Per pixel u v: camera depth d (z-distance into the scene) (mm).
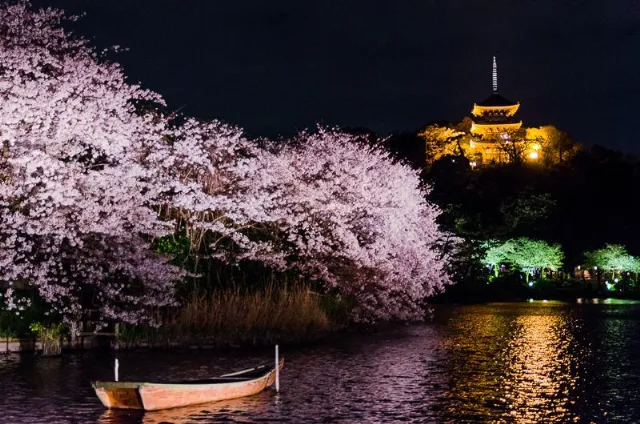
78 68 30875
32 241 28984
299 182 41281
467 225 90875
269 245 39500
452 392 24359
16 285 30781
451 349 35875
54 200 28094
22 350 30203
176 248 37062
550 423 20281
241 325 34812
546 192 117188
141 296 31828
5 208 28375
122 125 31594
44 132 28719
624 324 52219
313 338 38000
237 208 37438
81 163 30328
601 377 27750
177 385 20984
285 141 45469
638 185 126938
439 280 50875
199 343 33281
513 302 83062
